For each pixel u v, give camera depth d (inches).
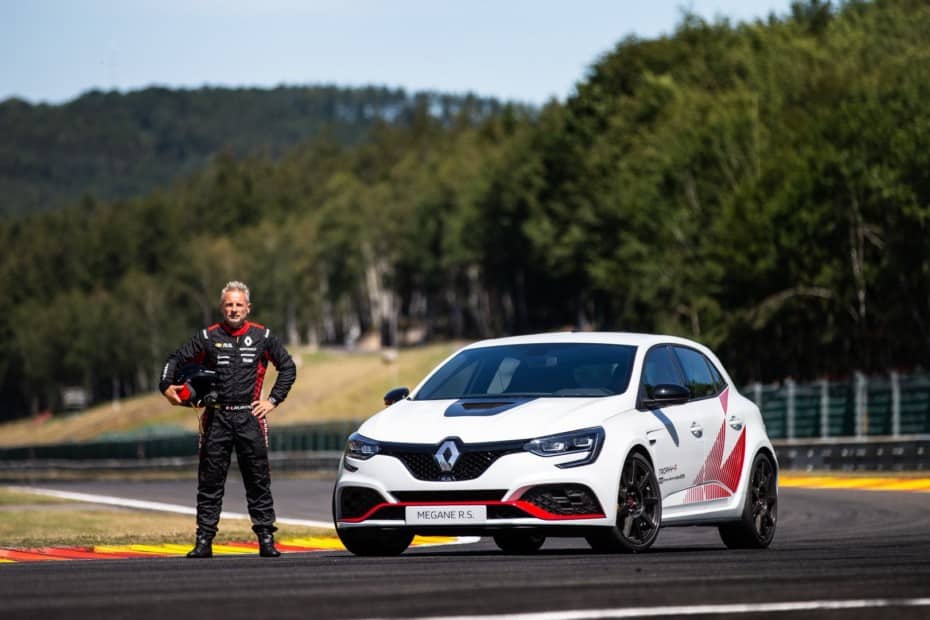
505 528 1185.4
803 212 6579.7
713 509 1359.5
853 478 3641.7
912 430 3964.1
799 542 1592.0
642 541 1244.5
